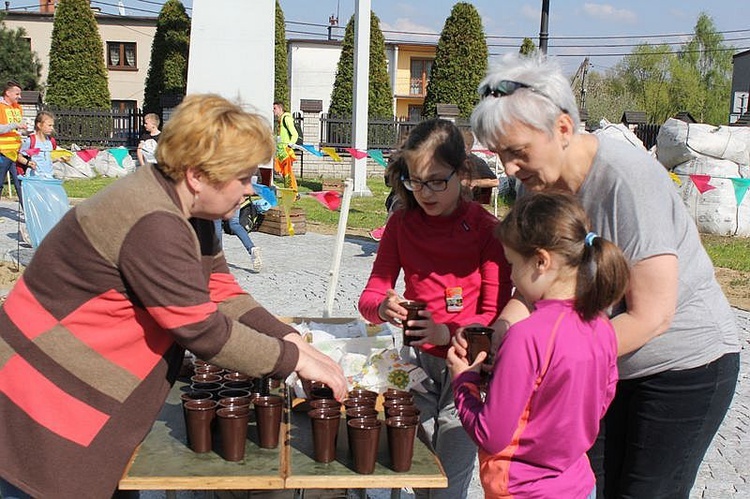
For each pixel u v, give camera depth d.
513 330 2.14
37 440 2.12
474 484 4.01
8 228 11.60
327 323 3.39
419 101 46.88
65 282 2.12
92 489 2.13
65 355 2.13
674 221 2.28
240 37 12.66
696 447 2.44
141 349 2.19
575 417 2.11
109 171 20.50
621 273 2.08
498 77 2.21
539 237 2.10
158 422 2.57
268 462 2.26
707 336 2.37
